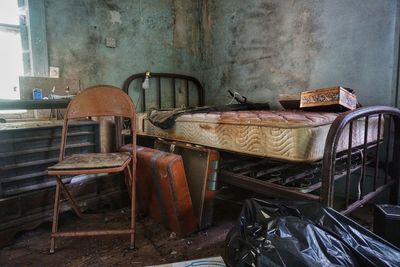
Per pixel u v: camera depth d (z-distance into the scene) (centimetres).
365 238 102
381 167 200
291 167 172
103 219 195
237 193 243
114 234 156
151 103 317
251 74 296
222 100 333
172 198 161
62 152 164
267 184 146
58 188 154
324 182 121
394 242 138
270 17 272
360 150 164
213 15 333
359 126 165
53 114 229
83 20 259
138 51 301
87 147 196
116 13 281
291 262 86
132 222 157
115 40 281
